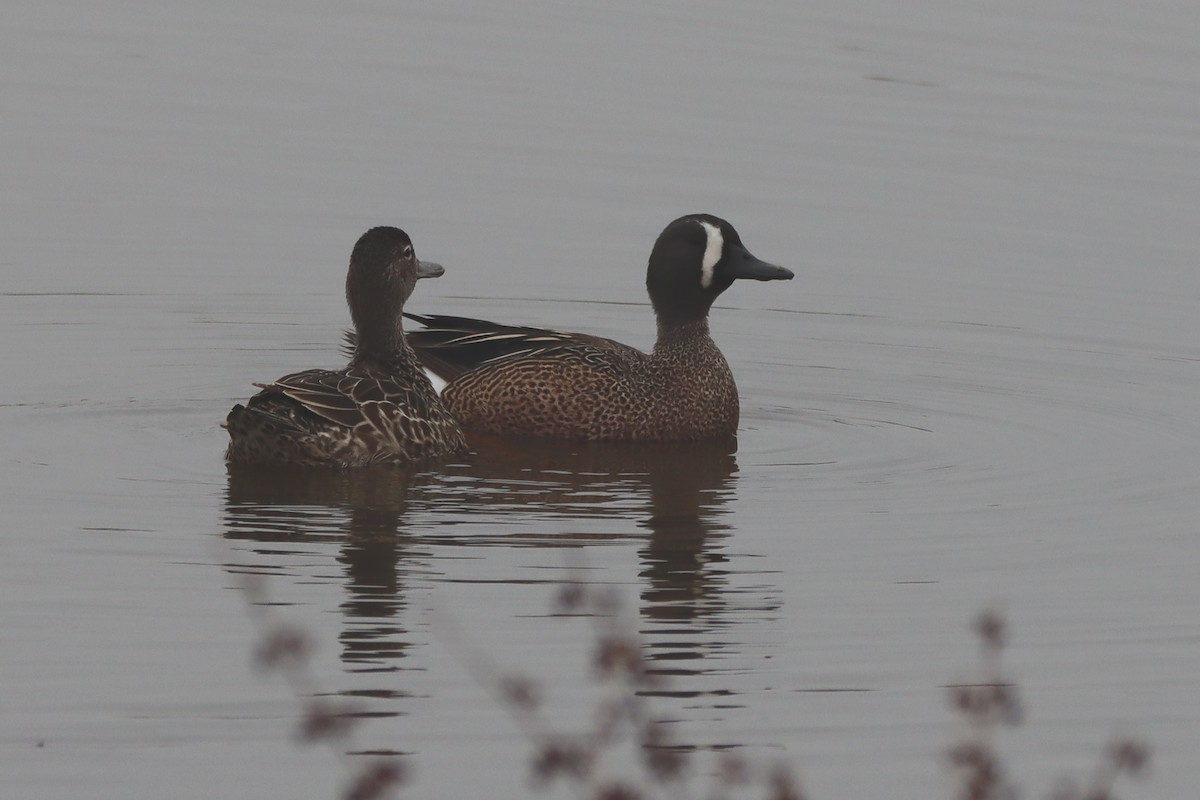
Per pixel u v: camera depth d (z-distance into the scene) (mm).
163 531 14477
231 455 16344
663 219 24188
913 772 10977
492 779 10742
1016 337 21234
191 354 20281
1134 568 14391
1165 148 26422
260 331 21125
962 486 16344
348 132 26625
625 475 16531
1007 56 29781
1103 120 27375
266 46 29875
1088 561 14516
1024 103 28000
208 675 12008
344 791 10430
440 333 18906
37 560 13836
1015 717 11086
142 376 19375
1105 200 24859
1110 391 19594
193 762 10898
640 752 11102
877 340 21203
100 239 23188
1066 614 13484
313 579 13570
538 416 17781
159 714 11469
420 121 27062
